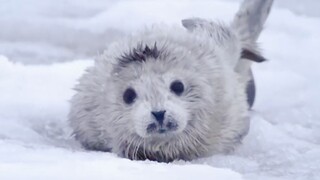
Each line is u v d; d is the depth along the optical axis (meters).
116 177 10.12
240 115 14.21
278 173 12.12
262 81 19.83
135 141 13.12
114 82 13.27
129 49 13.48
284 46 23.58
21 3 28.80
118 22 26.16
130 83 12.98
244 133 14.52
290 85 19.61
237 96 14.27
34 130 15.19
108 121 13.46
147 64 13.03
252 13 16.58
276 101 18.28
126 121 13.03
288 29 25.28
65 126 15.59
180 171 10.76
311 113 17.20
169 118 12.47
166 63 13.09
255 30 16.50
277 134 15.00
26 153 11.78
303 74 21.11
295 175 11.97
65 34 25.53
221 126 13.66
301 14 27.64
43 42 24.73
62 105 16.77
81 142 14.48
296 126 15.84
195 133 13.30
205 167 11.15
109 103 13.38
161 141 13.06
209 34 15.12
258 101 18.25
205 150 13.59
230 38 15.24
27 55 22.89
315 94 18.91
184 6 26.77
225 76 13.88
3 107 16.19
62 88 18.11
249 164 12.80
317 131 15.59
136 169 10.69
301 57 22.66
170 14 26.30
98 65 14.19
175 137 13.09
